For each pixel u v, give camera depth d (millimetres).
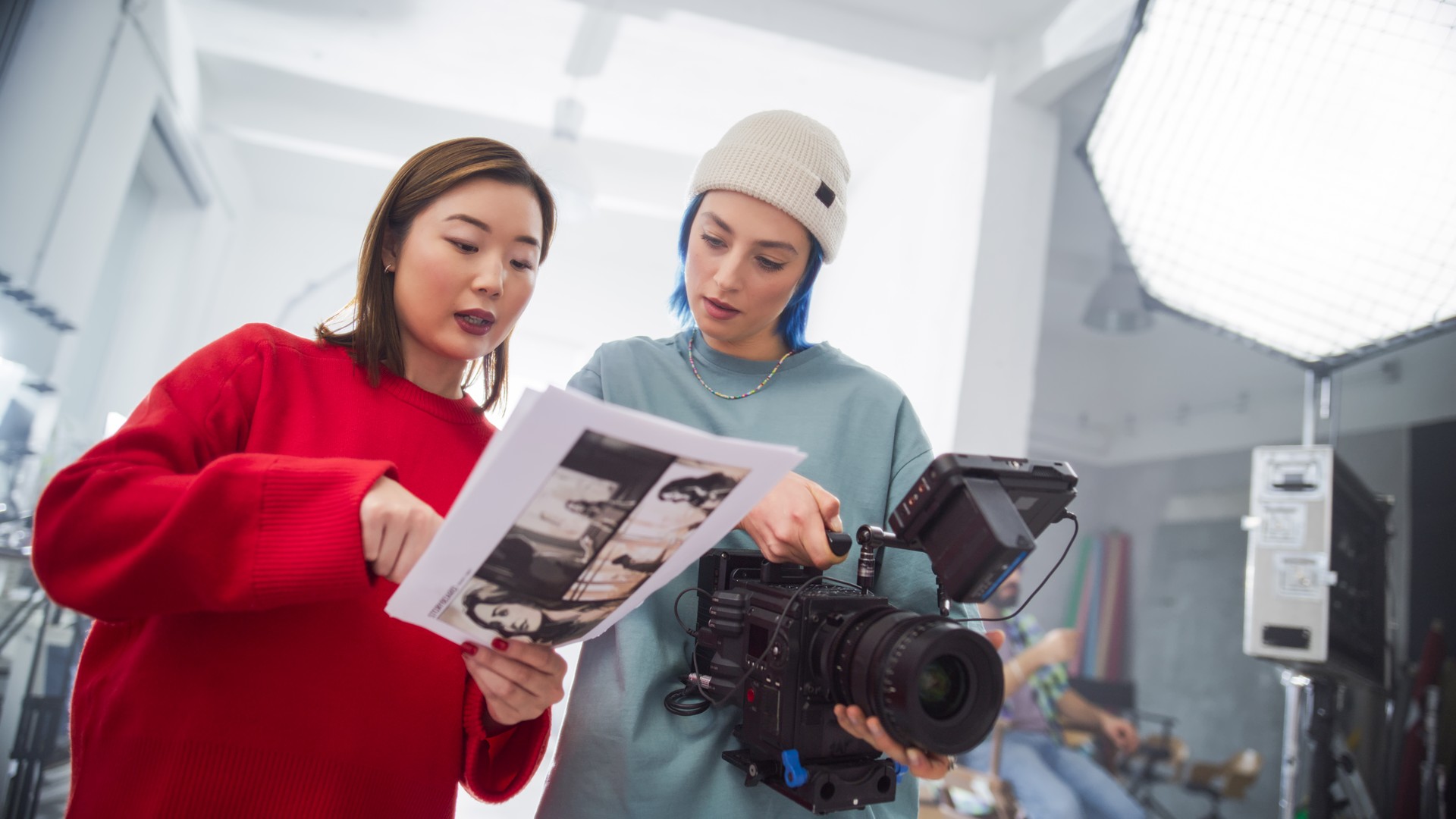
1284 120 1668
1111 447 5988
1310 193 1727
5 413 2756
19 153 2854
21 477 2811
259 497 653
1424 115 1532
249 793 716
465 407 925
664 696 911
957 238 3480
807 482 878
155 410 749
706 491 640
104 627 774
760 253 998
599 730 888
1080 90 3611
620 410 551
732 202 996
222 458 669
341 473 671
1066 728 3359
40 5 2902
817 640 760
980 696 695
